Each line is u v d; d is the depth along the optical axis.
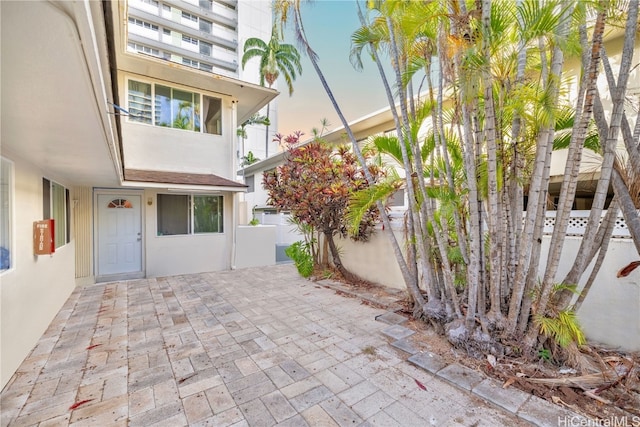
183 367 2.94
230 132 8.78
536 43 2.90
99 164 4.04
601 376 2.50
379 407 2.32
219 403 2.39
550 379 2.52
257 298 5.26
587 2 2.25
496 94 3.11
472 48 2.56
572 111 3.13
